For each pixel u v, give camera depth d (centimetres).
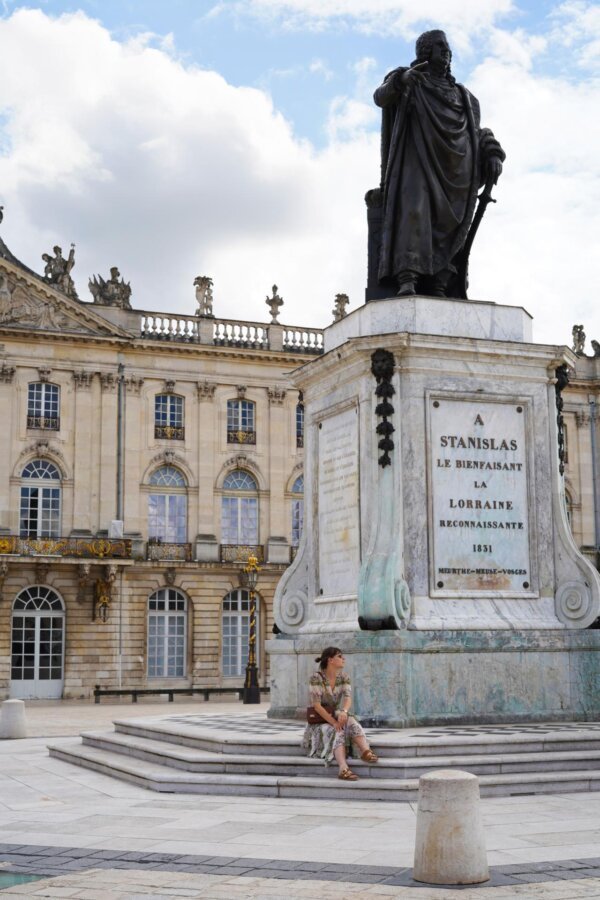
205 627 5038
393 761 1021
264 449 5278
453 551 1267
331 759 1040
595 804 949
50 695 4750
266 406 5303
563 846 770
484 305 1344
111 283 5156
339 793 1005
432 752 1043
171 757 1188
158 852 777
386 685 1184
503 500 1299
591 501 5838
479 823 679
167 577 4991
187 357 5175
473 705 1216
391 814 916
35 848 808
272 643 1401
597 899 624
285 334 5388
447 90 1395
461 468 1285
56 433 4916
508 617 1263
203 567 5050
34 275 4906
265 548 5206
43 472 4900
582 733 1103
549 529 1318
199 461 5150
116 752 1433
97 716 3133
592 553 5759
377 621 1208
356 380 1327
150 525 5069
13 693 4688
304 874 695
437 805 676
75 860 759
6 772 1371
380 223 1430
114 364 5050
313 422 1429
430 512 1262
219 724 1421
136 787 1155
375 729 1162
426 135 1365
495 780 997
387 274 1373
